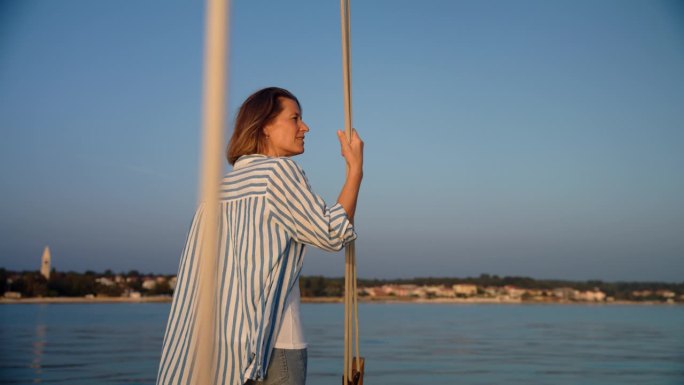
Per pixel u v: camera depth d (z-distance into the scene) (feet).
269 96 5.53
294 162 5.15
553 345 69.92
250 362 4.62
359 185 5.42
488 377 39.96
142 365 42.37
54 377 35.88
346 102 5.58
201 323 1.69
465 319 141.38
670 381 39.88
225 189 5.07
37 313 142.10
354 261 5.90
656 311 191.72
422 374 41.04
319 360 46.26
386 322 125.39
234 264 4.87
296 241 5.02
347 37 5.74
